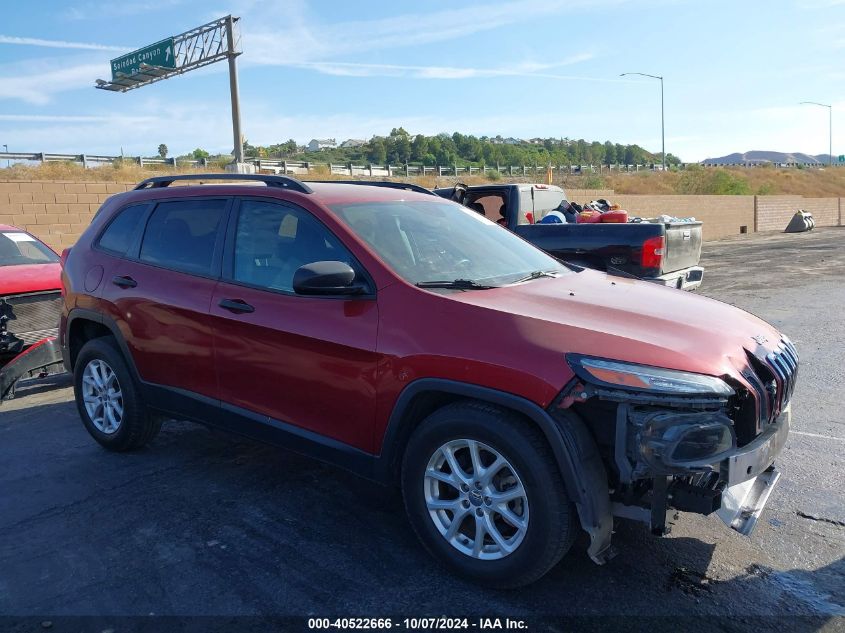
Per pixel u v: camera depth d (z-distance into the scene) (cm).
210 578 332
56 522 395
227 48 2453
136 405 480
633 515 300
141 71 2659
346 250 368
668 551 350
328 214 383
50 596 320
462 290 350
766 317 991
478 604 308
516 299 343
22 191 1402
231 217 425
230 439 532
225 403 412
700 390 280
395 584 325
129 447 500
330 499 420
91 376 513
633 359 288
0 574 340
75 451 513
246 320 391
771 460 315
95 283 494
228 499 421
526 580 307
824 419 545
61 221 1455
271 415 389
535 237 823
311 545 363
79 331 533
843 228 3909
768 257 2009
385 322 339
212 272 423
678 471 279
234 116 2520
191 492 432
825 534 365
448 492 339
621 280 435
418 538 354
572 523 299
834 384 638
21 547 366
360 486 438
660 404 281
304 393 370
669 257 778
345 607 307
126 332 467
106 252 500
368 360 340
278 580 330
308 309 367
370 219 395
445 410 322
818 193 7644
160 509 409
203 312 414
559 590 317
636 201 2727
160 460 490
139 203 494
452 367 312
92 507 414
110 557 354
